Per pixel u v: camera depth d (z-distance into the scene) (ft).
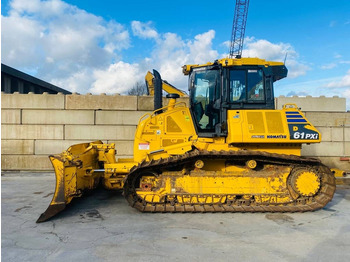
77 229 13.50
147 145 17.61
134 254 10.73
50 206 14.99
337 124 29.81
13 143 29.60
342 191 22.77
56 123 29.60
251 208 15.88
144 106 29.89
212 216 15.58
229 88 17.06
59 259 10.27
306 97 29.84
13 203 18.19
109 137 29.73
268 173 16.55
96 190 22.35
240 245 11.67
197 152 15.62
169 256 10.57
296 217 15.56
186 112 17.66
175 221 14.73
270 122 15.93
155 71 19.63
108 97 29.71
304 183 16.21
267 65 17.16
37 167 29.60
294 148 16.47
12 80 54.65
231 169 16.75
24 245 11.55
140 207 15.88
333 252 11.05
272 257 10.55
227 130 16.65
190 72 18.26
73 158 15.88
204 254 10.77
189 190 16.31
